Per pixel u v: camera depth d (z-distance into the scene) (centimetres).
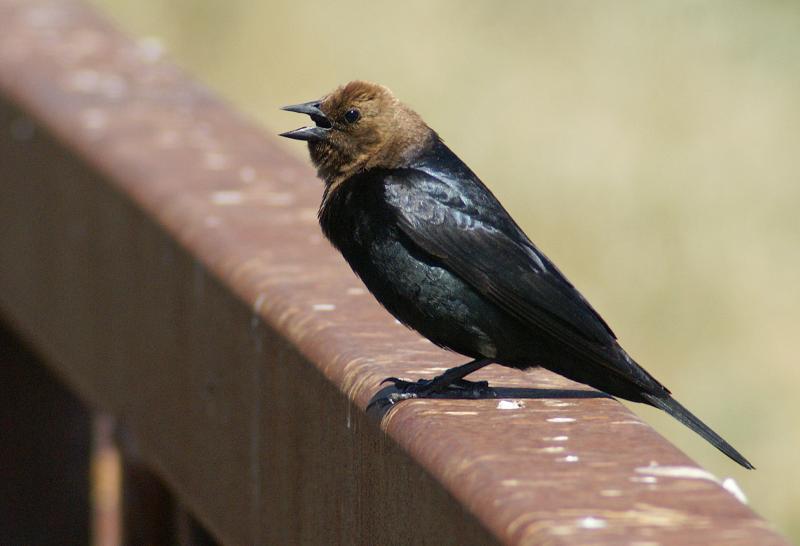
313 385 691
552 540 479
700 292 1933
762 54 2192
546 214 2014
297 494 711
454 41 2306
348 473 657
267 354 739
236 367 776
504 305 820
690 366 1855
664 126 2125
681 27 2281
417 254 841
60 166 1050
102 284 971
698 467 546
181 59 2278
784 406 1788
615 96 2150
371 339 717
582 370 806
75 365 1026
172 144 1033
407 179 864
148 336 897
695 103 2164
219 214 873
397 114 908
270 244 830
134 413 927
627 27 2256
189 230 843
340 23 2339
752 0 2217
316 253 832
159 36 2320
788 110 2161
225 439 793
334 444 671
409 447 593
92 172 984
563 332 805
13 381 1087
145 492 933
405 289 845
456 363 714
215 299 799
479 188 873
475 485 534
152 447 898
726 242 1962
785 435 1766
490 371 859
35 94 1152
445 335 845
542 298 816
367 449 637
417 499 583
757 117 2128
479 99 2192
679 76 2222
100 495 1101
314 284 773
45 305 1081
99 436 1112
